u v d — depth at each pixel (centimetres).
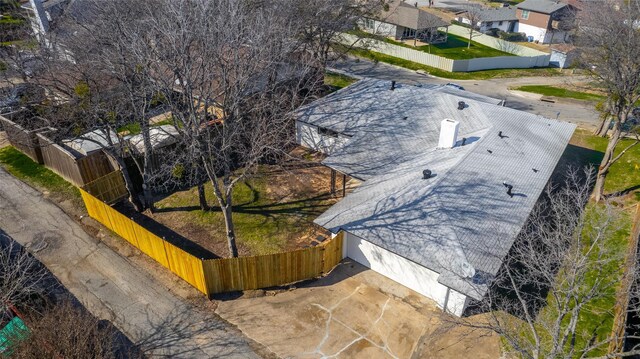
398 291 1692
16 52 2286
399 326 1545
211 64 1672
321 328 1540
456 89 3055
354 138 2291
